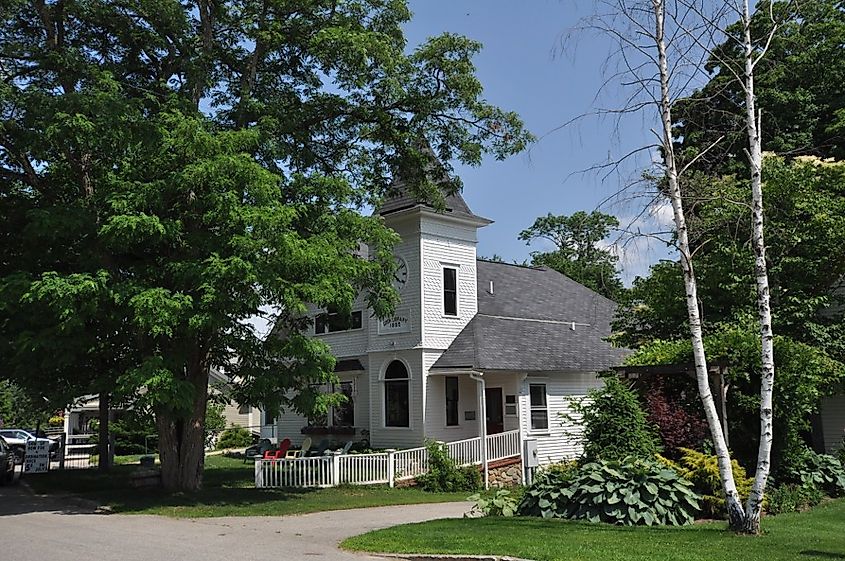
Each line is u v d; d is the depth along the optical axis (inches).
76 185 698.2
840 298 811.4
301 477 816.9
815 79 1013.2
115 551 413.1
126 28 723.4
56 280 565.9
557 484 540.1
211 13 757.9
